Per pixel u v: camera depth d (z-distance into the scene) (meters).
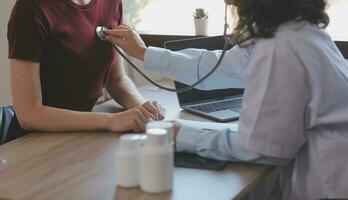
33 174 1.29
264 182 1.49
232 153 1.33
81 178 1.26
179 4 2.67
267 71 1.24
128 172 1.18
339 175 1.25
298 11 1.31
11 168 1.33
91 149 1.47
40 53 1.69
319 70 1.26
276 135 1.24
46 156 1.42
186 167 1.31
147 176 1.15
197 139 1.37
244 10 1.33
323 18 1.37
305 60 1.24
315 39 1.30
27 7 1.65
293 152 1.27
